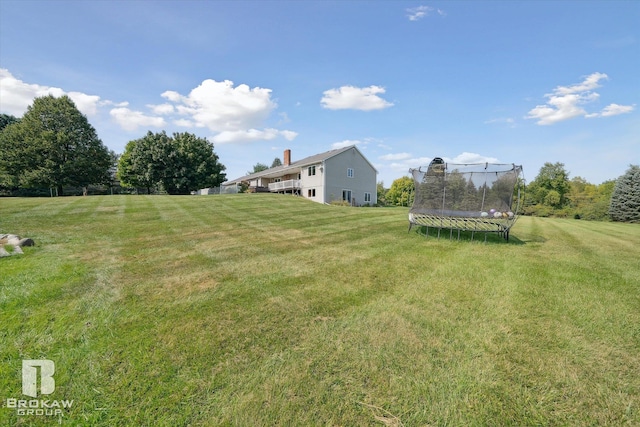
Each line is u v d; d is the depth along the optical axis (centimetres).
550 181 3538
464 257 602
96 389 212
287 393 210
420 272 499
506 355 256
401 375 229
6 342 266
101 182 3194
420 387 215
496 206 783
